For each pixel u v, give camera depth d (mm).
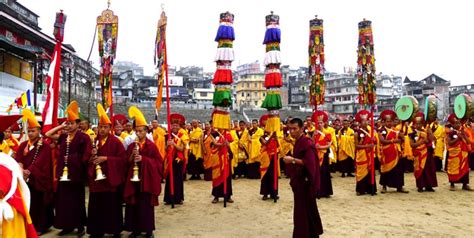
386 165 12039
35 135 7480
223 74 10211
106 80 9508
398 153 11969
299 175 6453
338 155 16359
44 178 7277
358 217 8891
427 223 8320
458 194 11727
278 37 10664
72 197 7332
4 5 27875
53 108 7672
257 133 15656
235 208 10078
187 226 8250
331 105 83250
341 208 9875
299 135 6582
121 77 84688
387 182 12141
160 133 10625
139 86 81125
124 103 58031
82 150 7332
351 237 7297
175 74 97438
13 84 24500
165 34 10008
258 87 83312
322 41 12961
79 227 7406
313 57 12945
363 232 7629
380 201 10758
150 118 53469
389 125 12086
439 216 8961
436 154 16906
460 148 12258
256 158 15672
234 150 15875
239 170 16766
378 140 12609
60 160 7281
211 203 10789
